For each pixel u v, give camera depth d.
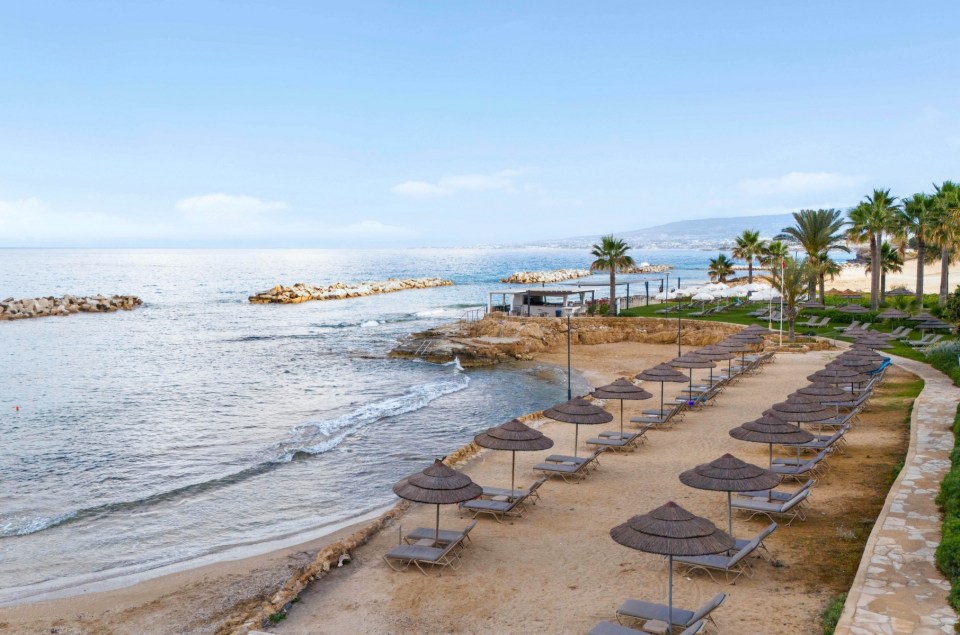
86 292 127.25
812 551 13.99
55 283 155.25
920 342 42.84
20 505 20.08
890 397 28.69
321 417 31.94
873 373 28.55
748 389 33.44
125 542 17.23
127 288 139.50
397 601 12.72
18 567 15.71
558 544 15.23
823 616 11.20
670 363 29.94
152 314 87.81
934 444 20.22
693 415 28.36
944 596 11.07
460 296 117.44
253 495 20.78
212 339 63.09
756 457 21.75
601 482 19.89
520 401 35.75
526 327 56.25
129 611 13.45
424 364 48.72
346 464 24.00
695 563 13.01
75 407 34.47
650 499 18.22
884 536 13.59
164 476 22.83
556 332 58.22
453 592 13.00
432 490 14.13
